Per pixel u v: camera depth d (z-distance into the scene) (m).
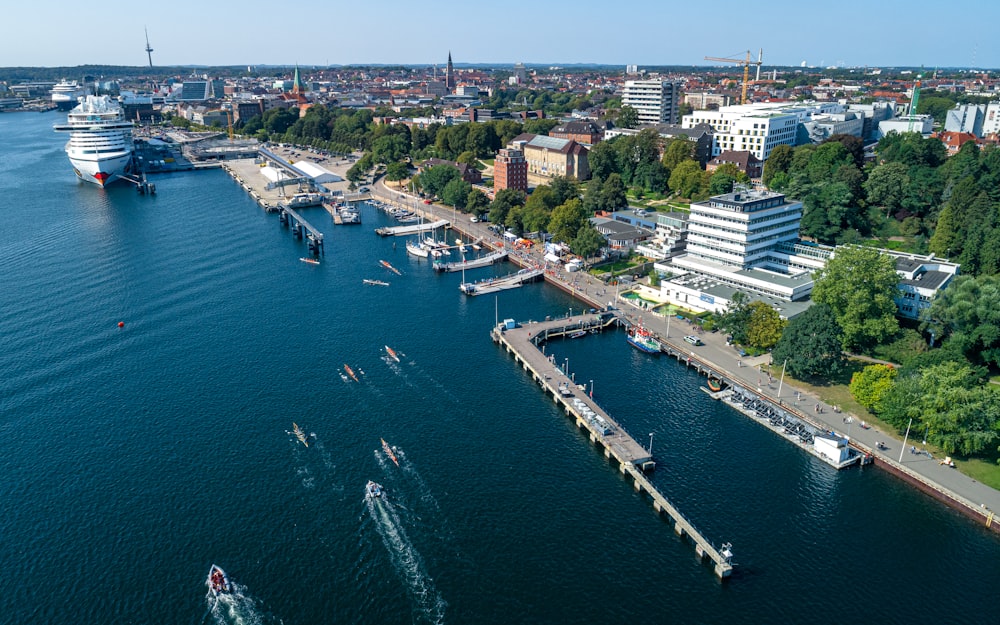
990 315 163.38
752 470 143.62
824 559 119.31
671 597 111.81
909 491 136.50
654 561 119.75
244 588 112.56
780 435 155.75
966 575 115.62
